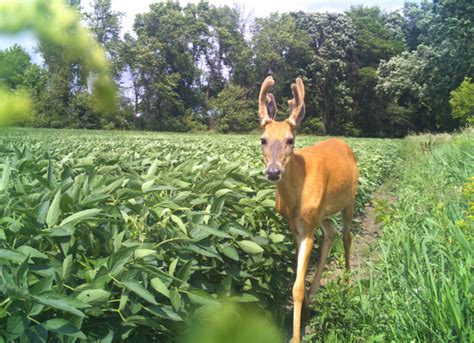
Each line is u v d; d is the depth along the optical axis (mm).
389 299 4305
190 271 3354
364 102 71000
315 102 69312
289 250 5770
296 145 16969
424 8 53062
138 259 2941
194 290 3152
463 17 43031
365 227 10133
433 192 9078
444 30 45219
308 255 5262
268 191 5395
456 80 45281
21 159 3980
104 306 2854
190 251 3732
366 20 75562
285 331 5074
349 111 68688
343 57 69125
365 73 68125
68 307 2121
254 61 68375
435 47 46344
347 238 6785
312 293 5477
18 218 2811
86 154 6961
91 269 2895
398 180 15891
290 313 5500
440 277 4172
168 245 3602
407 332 3701
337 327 4551
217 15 68375
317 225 5508
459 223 4836
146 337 3424
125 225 3477
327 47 68688
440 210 6156
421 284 4000
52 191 3049
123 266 2777
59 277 2689
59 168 5035
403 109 65312
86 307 2502
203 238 3725
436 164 13594
